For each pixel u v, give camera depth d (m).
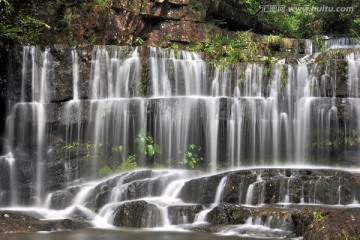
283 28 20.95
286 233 8.41
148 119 12.62
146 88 13.18
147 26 15.86
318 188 9.95
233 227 8.73
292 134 12.98
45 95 12.43
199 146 12.66
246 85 13.32
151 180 10.80
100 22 14.55
